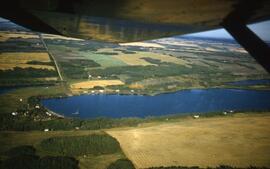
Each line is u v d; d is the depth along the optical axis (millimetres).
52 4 3543
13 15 3809
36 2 3496
